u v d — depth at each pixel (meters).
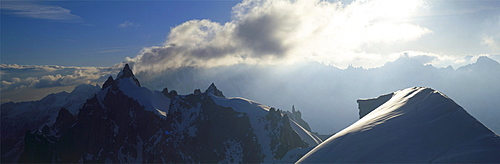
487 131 64.88
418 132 69.06
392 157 64.50
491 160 57.97
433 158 61.62
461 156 60.25
